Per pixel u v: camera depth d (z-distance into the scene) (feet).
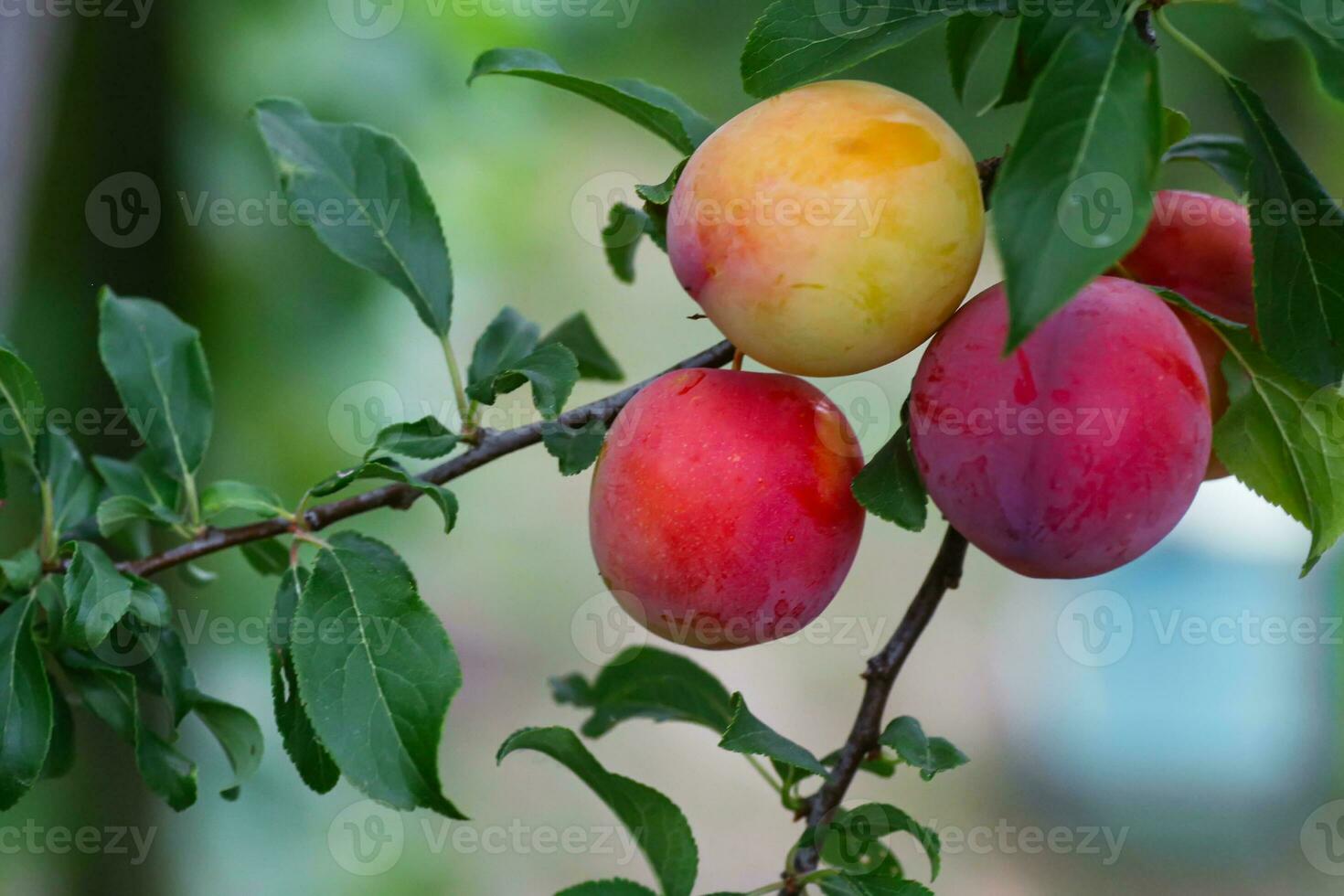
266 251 3.93
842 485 3.08
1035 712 6.46
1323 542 3.09
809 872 3.08
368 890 4.26
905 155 3.01
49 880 3.53
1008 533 3.02
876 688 3.10
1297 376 3.02
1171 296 3.04
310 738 3.10
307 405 4.02
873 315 3.01
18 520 3.44
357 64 4.01
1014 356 3.01
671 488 3.06
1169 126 3.11
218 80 3.83
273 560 3.26
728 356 3.13
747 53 3.04
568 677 3.25
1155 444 3.00
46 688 3.10
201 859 3.75
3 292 3.41
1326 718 6.13
